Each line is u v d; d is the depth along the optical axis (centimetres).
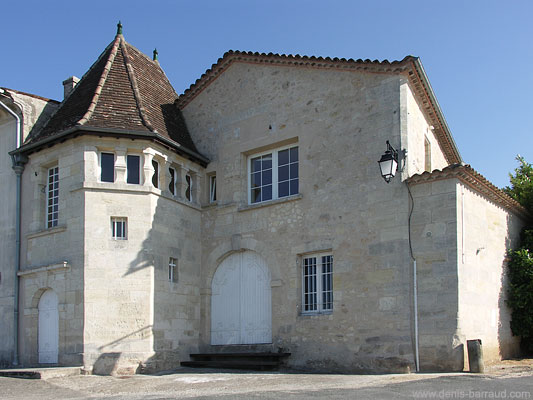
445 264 1253
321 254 1464
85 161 1500
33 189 1616
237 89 1711
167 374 1380
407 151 1365
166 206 1577
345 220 1414
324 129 1505
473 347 1186
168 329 1518
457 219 1259
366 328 1328
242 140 1666
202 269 1662
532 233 1630
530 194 1755
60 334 1446
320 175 1484
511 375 1127
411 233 1307
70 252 1473
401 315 1283
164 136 1591
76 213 1482
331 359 1369
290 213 1519
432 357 1232
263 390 1024
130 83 1709
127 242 1483
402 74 1406
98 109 1581
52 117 1694
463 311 1239
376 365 1293
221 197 1675
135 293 1460
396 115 1389
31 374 1301
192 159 1688
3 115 1747
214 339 1617
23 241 1605
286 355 1430
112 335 1422
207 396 975
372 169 1396
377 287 1330
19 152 1630
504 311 1491
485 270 1390
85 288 1426
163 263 1537
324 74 1537
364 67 1451
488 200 1459
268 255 1537
